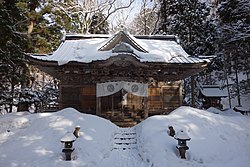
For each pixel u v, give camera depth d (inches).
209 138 358.0
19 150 327.0
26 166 287.0
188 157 311.1
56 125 388.2
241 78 1134.4
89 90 579.8
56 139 350.6
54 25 781.3
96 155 319.3
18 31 602.2
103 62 493.0
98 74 526.9
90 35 690.8
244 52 836.6
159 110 587.8
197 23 921.5
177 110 450.9
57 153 318.0
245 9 658.8
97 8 966.4
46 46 721.6
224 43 781.3
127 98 635.5
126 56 484.7
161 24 1093.1
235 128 397.4
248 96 1048.2
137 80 524.4
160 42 668.7
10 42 557.6
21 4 650.8
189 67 537.3
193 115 422.6
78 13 933.8
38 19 732.7
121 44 510.9
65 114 425.4
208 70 931.3
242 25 674.8
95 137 358.9
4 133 383.6
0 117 446.6
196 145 337.1
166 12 1056.8
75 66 521.3
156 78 585.6
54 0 796.6
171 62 522.9
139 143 362.3
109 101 613.9
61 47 603.8
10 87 717.3
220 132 378.3
